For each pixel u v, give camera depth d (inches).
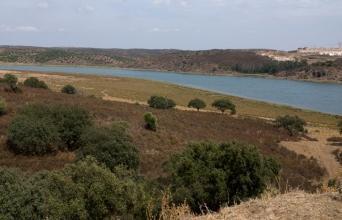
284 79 7431.1
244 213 275.6
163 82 5511.8
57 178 451.5
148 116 1577.3
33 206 410.3
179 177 606.2
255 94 4712.1
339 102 4168.3
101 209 432.1
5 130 1198.3
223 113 2755.9
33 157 1080.8
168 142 1430.9
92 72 7514.8
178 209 307.1
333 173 1443.2
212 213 301.3
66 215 410.9
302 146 1839.3
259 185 606.2
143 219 410.6
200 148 661.9
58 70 7696.9
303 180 1159.0
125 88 4207.7
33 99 1829.5
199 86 5467.5
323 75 7445.9
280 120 2272.4
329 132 2319.1
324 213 260.7
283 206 279.1
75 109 1291.8
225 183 589.6
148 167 1082.7
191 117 2138.3
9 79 2476.6
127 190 457.4
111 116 1667.1
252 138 1829.5
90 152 976.9
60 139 1165.7
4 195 404.5
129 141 1069.1
